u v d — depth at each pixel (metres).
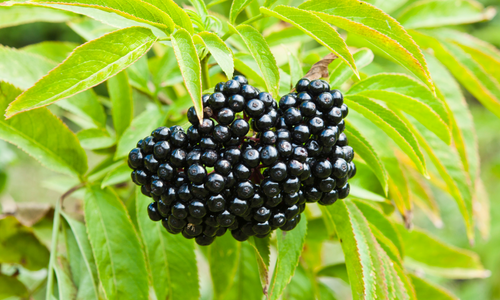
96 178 0.45
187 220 0.38
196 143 0.38
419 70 0.38
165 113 0.46
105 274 0.42
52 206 0.49
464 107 0.47
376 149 0.46
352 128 0.40
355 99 0.41
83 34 0.47
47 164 0.43
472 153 0.47
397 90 0.42
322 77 0.40
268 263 0.40
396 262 0.43
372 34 0.38
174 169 0.37
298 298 0.47
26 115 0.42
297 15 0.38
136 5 0.38
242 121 0.37
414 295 0.43
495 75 0.50
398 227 0.49
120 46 0.37
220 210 0.37
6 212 0.48
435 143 0.46
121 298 0.42
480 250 1.00
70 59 0.36
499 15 1.32
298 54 0.47
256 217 0.38
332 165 0.38
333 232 0.44
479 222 0.52
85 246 0.43
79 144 0.44
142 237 0.43
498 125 1.10
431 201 0.54
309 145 0.38
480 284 1.00
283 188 0.37
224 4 0.65
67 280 0.43
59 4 0.37
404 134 0.40
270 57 0.39
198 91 0.36
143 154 0.38
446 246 0.49
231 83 0.37
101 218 0.43
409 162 0.50
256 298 0.48
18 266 0.49
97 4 0.37
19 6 0.46
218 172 0.37
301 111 0.38
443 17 0.49
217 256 0.46
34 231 0.48
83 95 0.46
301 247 0.40
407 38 0.38
